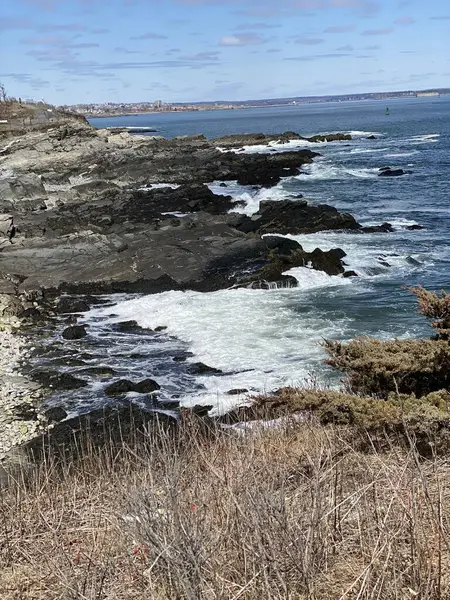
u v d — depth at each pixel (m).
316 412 6.57
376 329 15.64
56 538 5.01
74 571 4.33
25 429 11.68
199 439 7.48
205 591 3.63
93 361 15.02
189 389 13.06
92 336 16.81
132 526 4.25
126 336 16.69
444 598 3.64
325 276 20.50
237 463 5.36
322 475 4.73
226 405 11.93
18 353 15.79
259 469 5.28
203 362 14.47
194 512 4.36
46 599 4.25
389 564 3.83
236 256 22.23
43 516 5.45
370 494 4.75
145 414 11.84
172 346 15.69
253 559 3.82
